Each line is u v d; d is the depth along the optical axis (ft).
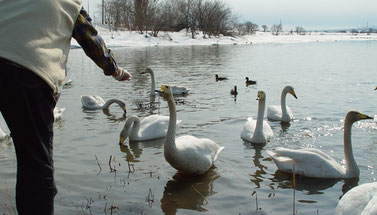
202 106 43.14
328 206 18.54
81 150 26.96
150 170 23.16
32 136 9.27
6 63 8.76
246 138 29.84
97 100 42.73
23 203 9.37
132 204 18.42
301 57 119.03
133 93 52.60
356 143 28.48
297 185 21.15
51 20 9.35
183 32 250.16
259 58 115.24
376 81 62.03
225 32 258.98
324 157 23.29
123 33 206.49
